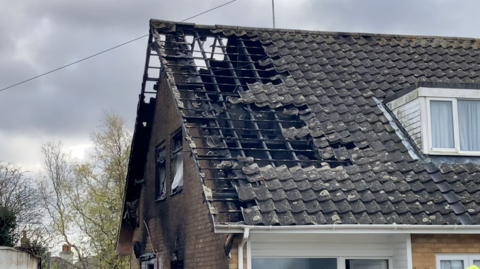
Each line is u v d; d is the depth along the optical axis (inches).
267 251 352.8
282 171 370.9
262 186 353.4
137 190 629.3
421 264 357.4
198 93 444.8
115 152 1364.4
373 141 414.3
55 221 1349.7
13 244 815.1
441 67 514.6
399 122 438.0
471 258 364.8
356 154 399.2
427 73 502.6
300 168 377.7
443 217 352.5
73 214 1358.3
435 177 385.7
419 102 416.8
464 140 421.4
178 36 500.1
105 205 1331.2
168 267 500.1
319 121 425.1
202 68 490.3
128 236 655.1
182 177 488.7
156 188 558.9
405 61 521.0
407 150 406.9
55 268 1277.1
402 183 375.9
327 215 341.1
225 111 420.5
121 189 1325.0
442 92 418.6
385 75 495.8
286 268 359.3
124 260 1277.1
